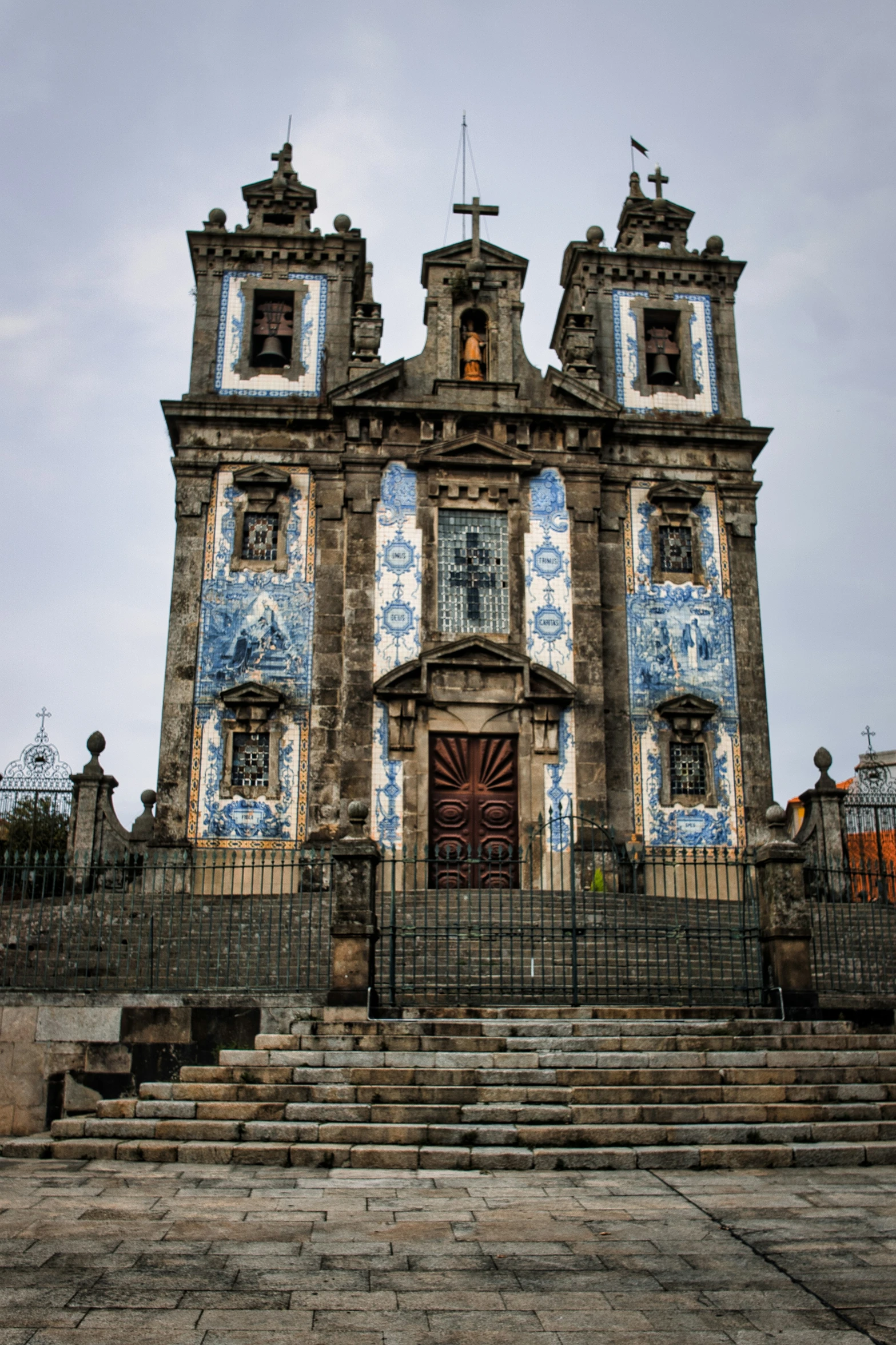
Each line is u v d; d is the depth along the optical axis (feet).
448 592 82.23
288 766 79.00
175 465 83.87
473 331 89.04
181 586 81.71
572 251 93.86
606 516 85.97
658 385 91.20
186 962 55.67
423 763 78.64
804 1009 47.91
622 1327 21.25
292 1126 35.81
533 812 78.59
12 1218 27.84
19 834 76.69
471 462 83.61
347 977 46.83
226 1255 25.09
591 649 81.87
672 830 80.48
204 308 88.79
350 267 90.48
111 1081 47.60
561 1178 32.99
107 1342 20.10
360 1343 20.35
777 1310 22.11
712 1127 36.11
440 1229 27.30
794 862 49.52
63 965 50.65
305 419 84.79
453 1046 41.55
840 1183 32.50
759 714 83.46
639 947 59.31
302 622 81.71
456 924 58.34
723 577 86.17
